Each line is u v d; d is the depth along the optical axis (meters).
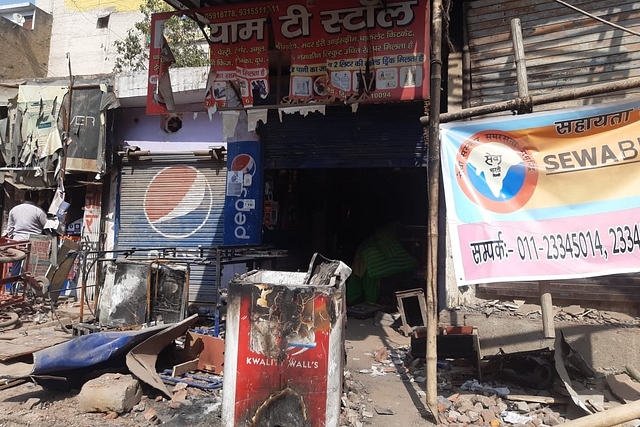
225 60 5.98
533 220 4.01
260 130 7.70
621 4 5.08
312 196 9.77
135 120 8.84
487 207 4.13
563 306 5.14
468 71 5.80
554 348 4.17
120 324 5.51
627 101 3.85
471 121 4.24
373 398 4.23
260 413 3.34
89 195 8.95
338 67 5.57
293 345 3.31
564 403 3.95
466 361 5.00
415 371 4.85
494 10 5.66
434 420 3.75
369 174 10.23
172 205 8.63
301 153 7.53
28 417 3.67
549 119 4.04
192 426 3.60
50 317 7.00
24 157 8.74
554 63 5.38
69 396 4.12
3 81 9.44
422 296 6.53
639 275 4.83
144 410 3.85
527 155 4.08
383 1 5.41
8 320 6.38
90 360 4.03
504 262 4.03
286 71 7.36
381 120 7.13
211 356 4.63
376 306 7.75
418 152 6.96
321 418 3.26
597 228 3.86
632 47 5.03
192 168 8.55
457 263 4.13
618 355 4.59
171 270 5.55
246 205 7.77
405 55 5.39
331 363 3.28
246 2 6.13
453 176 4.24
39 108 8.66
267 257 5.99
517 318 4.93
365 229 10.54
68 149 8.53
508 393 4.18
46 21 22.59
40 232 8.28
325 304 3.30
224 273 8.15
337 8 5.57
